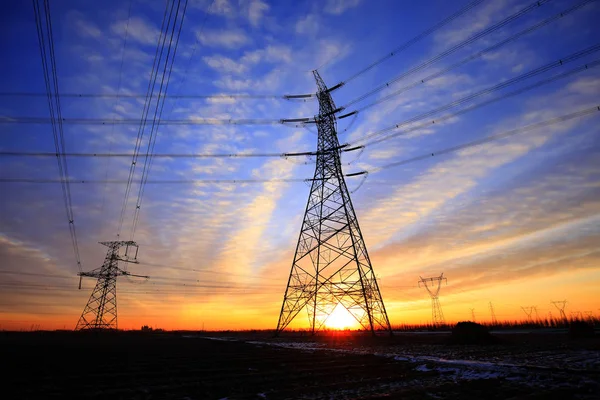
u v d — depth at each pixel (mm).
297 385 12945
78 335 65812
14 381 12867
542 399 10375
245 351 27234
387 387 12641
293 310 46469
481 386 12477
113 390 11461
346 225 43219
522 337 37875
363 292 40594
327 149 47438
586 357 18719
